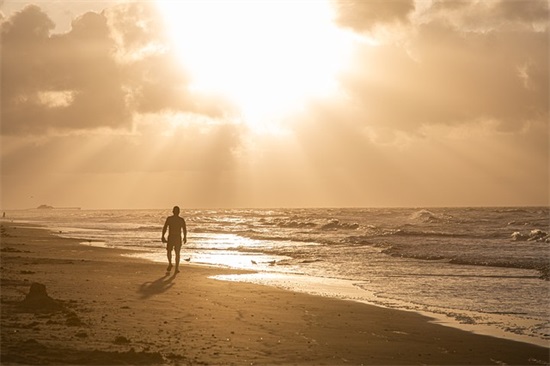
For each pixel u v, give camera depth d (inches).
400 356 459.5
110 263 1119.6
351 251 1593.3
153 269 1034.7
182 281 871.7
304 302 711.7
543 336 557.6
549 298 794.2
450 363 448.5
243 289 801.6
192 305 639.1
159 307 611.8
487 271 1114.7
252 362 402.3
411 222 3654.0
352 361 430.3
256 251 1606.8
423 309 703.1
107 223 4168.3
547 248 1589.6
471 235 2257.6
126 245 1815.9
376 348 482.6
